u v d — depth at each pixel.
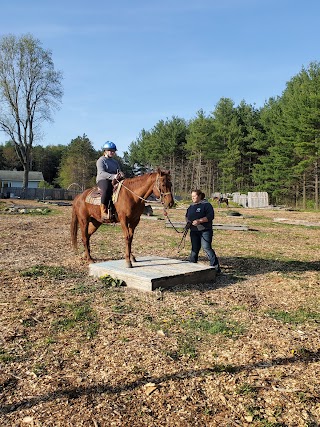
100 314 6.05
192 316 6.02
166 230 17.33
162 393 3.88
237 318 6.00
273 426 3.39
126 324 5.65
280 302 6.91
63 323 5.65
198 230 8.74
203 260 10.61
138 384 4.05
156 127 77.94
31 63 45.88
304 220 24.80
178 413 3.57
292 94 51.12
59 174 89.00
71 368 4.38
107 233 16.20
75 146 80.19
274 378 4.18
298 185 49.22
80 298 6.82
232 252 11.98
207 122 64.62
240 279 8.50
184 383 4.06
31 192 49.00
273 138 53.03
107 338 5.17
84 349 4.84
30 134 48.16
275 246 13.45
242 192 59.03
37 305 6.40
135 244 13.14
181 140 74.06
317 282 8.30
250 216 28.02
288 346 4.98
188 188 74.94
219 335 5.31
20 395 3.86
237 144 60.38
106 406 3.67
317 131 40.09
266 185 52.06
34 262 9.72
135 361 4.54
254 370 4.34
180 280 7.67
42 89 46.97
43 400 3.77
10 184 75.75
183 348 4.87
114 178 8.27
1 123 46.78
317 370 4.36
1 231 15.56
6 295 6.91
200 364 4.48
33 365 4.44
